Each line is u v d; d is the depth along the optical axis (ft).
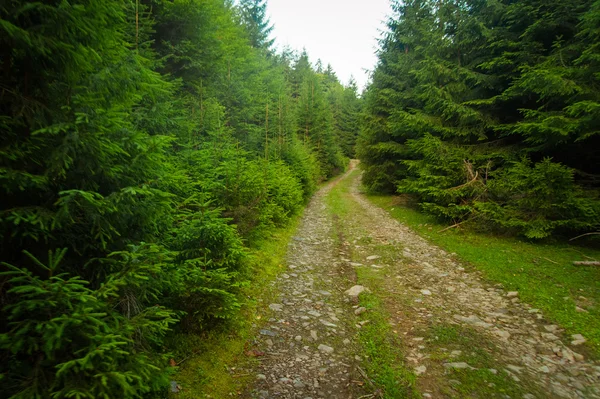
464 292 20.21
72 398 6.48
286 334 14.52
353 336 14.74
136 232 10.03
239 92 40.57
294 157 56.08
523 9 34.19
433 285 21.27
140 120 16.03
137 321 8.14
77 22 7.22
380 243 32.14
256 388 10.75
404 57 59.77
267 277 21.04
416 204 52.47
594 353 13.46
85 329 6.82
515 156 36.42
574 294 19.07
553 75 26.45
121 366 7.48
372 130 65.62
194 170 21.90
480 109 40.29
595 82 27.94
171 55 26.71
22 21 7.01
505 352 13.46
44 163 7.36
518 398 10.64
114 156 8.73
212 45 32.48
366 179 72.84
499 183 33.47
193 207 18.85
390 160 68.03
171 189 17.29
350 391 10.88
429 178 39.73
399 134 55.52
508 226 30.60
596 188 30.04
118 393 7.27
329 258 27.30
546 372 12.20
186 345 11.90
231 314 13.66
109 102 9.26
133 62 9.46
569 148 33.68
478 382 11.35
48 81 7.84
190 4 27.32
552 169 26.91
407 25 59.98
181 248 13.30
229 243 14.17
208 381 10.64
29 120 7.11
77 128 7.32
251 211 23.54
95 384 6.57
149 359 8.47
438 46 42.83
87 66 7.95
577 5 30.73
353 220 44.65
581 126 26.43
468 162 37.55
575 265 23.52
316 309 17.39
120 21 9.52
